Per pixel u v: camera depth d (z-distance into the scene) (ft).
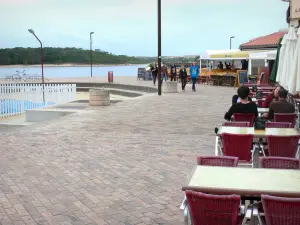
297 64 29.53
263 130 22.57
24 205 19.30
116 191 21.24
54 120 47.14
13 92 67.77
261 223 12.04
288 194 11.88
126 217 17.74
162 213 18.17
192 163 26.66
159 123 43.27
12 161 27.73
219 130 22.79
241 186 12.67
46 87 73.61
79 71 248.93
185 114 49.88
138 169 25.41
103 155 29.25
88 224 16.98
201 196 11.52
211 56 105.40
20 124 55.52
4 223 17.12
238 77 95.81
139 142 33.68
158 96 75.51
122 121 45.27
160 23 76.07
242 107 26.86
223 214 11.48
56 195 20.71
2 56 355.97
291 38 33.94
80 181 23.04
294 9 36.42
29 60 364.99
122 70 266.16
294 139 20.11
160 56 76.84
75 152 30.30
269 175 13.94
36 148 31.81
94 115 50.96
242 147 20.29
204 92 84.58
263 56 85.35
